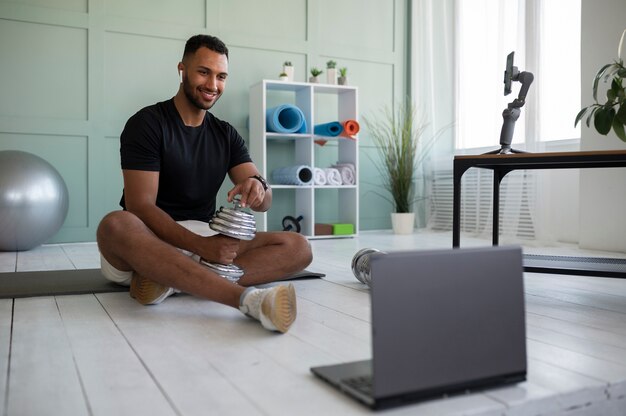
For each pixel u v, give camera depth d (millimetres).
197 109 1988
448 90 4793
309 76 4789
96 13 4043
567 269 1865
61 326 1532
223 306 1771
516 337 1050
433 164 4918
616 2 3322
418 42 5016
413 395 945
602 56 3408
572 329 1517
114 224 1657
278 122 4234
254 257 2025
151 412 941
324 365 1157
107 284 2162
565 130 3871
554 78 3908
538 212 3818
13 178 3424
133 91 4184
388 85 5133
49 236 3631
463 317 990
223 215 1620
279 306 1403
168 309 1736
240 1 4516
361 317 1636
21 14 3838
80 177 4062
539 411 986
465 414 922
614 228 3383
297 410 942
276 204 4699
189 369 1161
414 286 942
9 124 3840
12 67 3842
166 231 1737
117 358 1240
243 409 950
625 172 3314
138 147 1855
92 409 956
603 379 1092
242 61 4547
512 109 2348
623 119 2670
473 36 4543
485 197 4344
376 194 5133
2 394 1026
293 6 4727
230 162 2166
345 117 4699
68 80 3994
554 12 3893
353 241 4176
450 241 4121
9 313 1693
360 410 938
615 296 1993
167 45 4277
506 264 1043
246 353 1273
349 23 4961
